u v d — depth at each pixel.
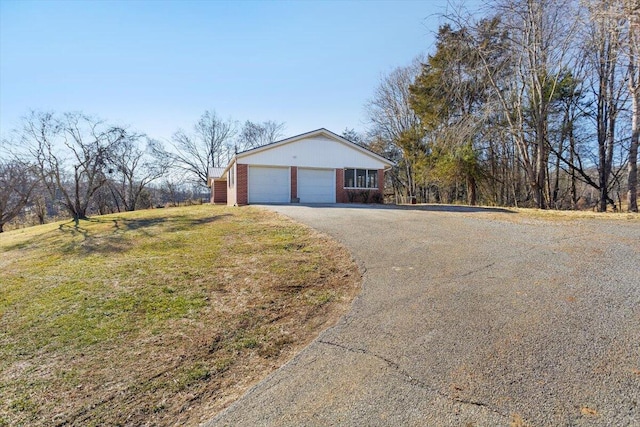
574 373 2.39
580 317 3.21
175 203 34.53
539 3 12.47
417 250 5.98
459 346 2.83
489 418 2.00
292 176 17.05
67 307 4.26
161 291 4.66
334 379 2.52
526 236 6.71
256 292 4.51
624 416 1.96
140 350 3.18
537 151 15.59
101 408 2.39
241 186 16.33
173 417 2.28
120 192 31.17
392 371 2.55
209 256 6.36
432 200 27.88
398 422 2.02
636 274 4.28
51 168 20.50
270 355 3.01
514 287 4.05
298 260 5.81
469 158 18.28
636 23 8.93
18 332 3.65
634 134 11.65
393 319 3.44
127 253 7.02
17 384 2.71
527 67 13.70
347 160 18.09
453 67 15.76
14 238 10.93
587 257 5.09
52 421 2.28
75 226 11.82
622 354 2.58
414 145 23.19
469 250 5.80
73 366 2.95
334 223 8.99
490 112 14.29
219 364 2.91
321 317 3.71
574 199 20.77
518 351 2.69
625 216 8.76
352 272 5.06
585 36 12.04
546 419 1.97
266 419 2.14
